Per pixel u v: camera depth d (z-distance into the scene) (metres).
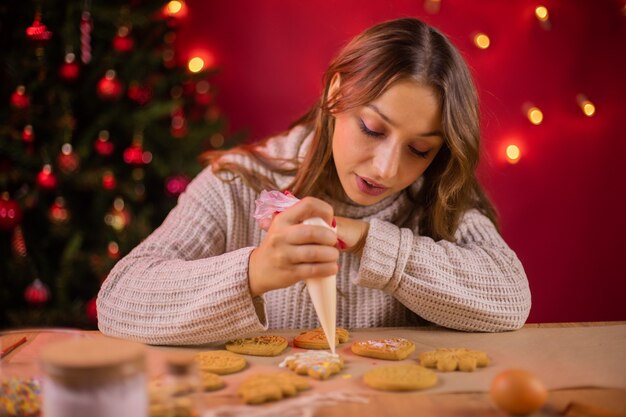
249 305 1.11
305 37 2.86
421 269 1.24
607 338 1.18
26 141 2.10
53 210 2.14
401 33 1.19
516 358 1.07
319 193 1.40
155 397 0.79
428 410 0.85
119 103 2.27
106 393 0.67
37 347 1.06
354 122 1.18
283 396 0.90
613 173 2.71
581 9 2.65
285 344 1.12
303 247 1.02
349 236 1.26
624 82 2.67
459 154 1.22
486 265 1.29
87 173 2.20
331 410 0.85
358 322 1.47
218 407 0.86
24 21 2.11
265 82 2.90
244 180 1.45
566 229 2.74
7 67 2.12
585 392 0.93
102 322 1.22
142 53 2.29
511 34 2.68
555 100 2.69
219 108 2.92
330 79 1.31
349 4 2.81
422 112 1.14
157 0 2.35
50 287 2.28
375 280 1.24
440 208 1.36
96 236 2.31
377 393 0.91
